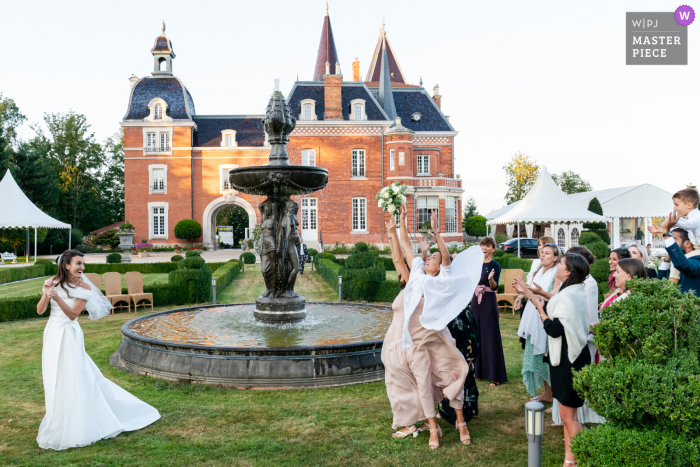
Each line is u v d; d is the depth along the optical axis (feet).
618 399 9.44
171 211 118.11
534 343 15.67
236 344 20.86
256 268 74.74
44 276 68.03
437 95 134.82
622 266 13.28
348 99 120.88
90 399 13.50
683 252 16.51
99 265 66.90
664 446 8.55
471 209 220.43
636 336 9.73
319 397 17.28
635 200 92.99
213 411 15.81
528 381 16.19
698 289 15.47
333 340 21.74
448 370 13.71
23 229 108.68
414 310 13.39
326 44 159.22
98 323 32.68
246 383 18.31
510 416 15.76
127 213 117.70
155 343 19.83
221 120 125.80
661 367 9.20
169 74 122.52
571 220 68.64
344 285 40.75
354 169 116.37
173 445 13.20
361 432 14.19
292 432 14.16
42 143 154.81
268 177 24.12
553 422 15.53
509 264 71.10
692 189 16.53
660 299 9.73
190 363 18.97
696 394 8.47
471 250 14.14
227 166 119.65
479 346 19.69
